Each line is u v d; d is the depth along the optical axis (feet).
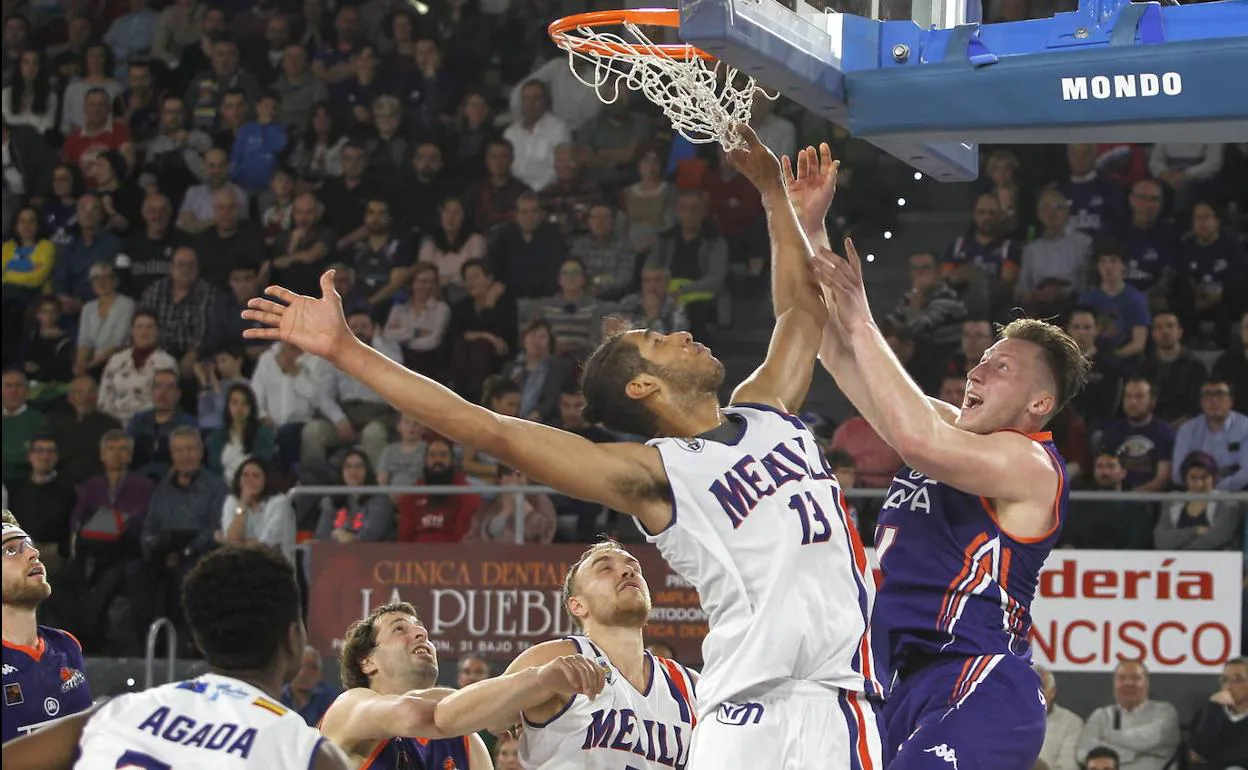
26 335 42.50
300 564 32.07
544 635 28.63
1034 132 11.82
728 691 10.71
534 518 30.63
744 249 39.04
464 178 42.57
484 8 45.98
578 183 40.57
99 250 43.80
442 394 10.52
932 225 39.01
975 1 12.92
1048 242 35.68
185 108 46.24
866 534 29.68
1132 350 33.65
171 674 30.76
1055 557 26.99
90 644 34.94
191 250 41.47
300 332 10.46
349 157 42.65
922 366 34.12
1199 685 26.61
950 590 12.51
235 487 33.22
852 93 12.35
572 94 41.96
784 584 10.66
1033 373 12.78
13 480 37.52
